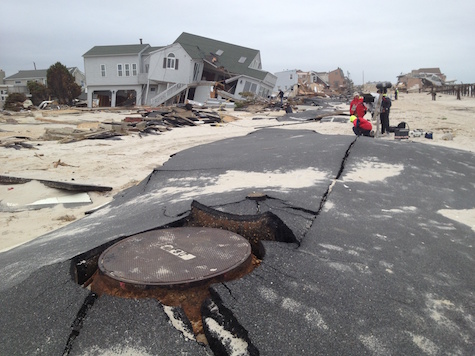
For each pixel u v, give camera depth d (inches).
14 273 141.1
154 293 111.4
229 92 1975.9
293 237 150.8
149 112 1000.9
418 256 139.9
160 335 95.2
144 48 2032.5
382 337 96.2
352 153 291.9
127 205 240.1
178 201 202.4
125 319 100.5
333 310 104.3
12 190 323.3
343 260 131.4
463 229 172.6
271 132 510.0
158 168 305.9
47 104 2037.4
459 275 129.7
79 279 137.5
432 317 105.3
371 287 116.1
